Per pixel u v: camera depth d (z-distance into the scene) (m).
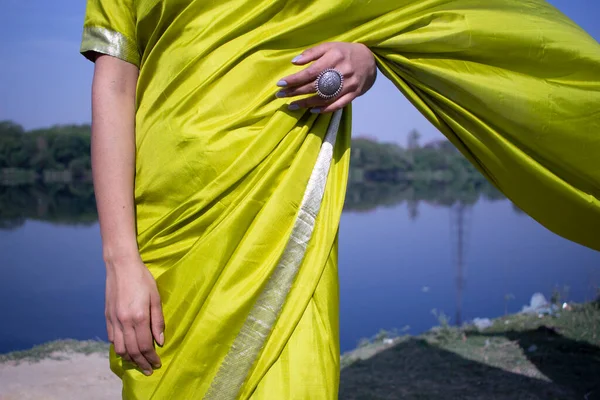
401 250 13.90
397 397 3.63
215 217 1.45
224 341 1.41
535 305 5.83
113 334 1.40
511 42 1.60
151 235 1.47
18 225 18.70
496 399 3.52
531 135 1.68
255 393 1.42
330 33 1.52
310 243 1.48
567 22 1.73
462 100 1.64
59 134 53.91
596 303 5.22
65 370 4.45
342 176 1.57
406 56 1.61
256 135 1.44
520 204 1.87
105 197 1.43
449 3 1.59
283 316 1.45
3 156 52.69
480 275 9.72
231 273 1.42
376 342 5.00
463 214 25.66
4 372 4.40
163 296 1.45
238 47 1.46
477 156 1.79
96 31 1.51
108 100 1.49
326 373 1.44
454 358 4.26
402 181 72.44
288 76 1.40
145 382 1.45
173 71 1.47
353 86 1.46
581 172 1.75
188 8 1.45
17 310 7.17
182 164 1.44
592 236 1.88
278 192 1.45
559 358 4.09
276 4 1.46
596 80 1.68
